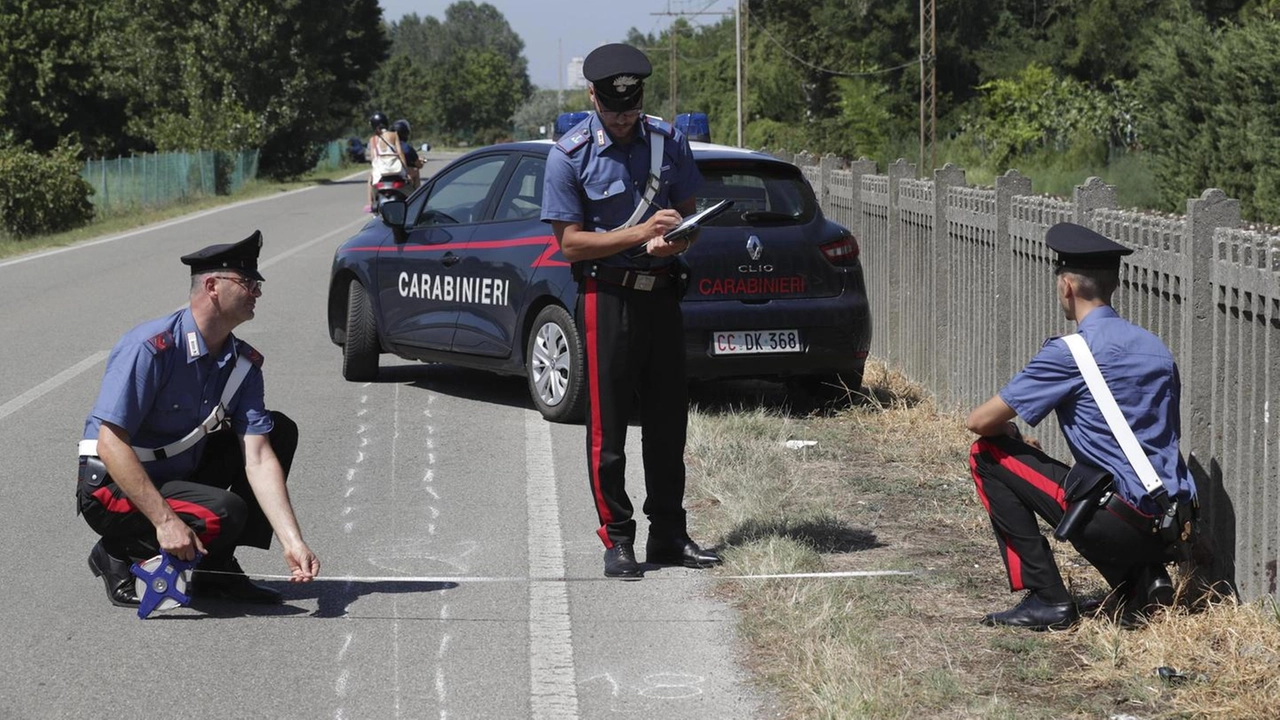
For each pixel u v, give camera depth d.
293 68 55.25
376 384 9.91
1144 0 52.72
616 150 5.51
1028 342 7.46
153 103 55.25
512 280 8.69
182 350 5.07
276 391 9.60
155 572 5.03
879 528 6.26
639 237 5.34
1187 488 4.75
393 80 153.62
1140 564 4.80
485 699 4.42
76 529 6.32
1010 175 7.72
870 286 11.00
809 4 68.25
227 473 5.39
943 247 8.98
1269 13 30.06
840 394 8.98
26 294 15.16
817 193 13.27
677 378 5.71
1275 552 4.64
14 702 4.39
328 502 6.77
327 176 60.91
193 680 4.58
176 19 54.34
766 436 8.02
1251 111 25.75
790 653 4.71
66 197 25.23
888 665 4.56
